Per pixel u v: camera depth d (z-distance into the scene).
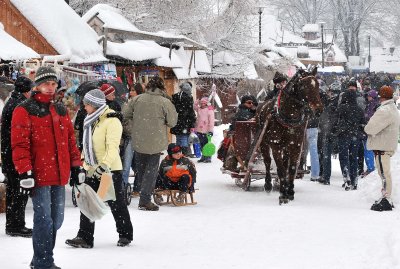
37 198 6.98
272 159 15.01
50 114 7.03
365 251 8.71
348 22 114.19
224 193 14.75
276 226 10.58
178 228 10.37
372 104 19.23
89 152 8.47
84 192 8.04
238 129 15.08
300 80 12.88
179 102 18.44
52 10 18.11
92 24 22.53
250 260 8.20
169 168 12.89
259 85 38.78
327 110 16.27
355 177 15.40
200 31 33.50
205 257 8.34
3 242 9.05
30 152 6.93
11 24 17.64
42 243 7.02
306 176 18.09
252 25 36.56
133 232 9.97
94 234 9.73
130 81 22.73
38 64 13.77
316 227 10.52
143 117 12.16
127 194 12.81
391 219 11.36
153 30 30.53
